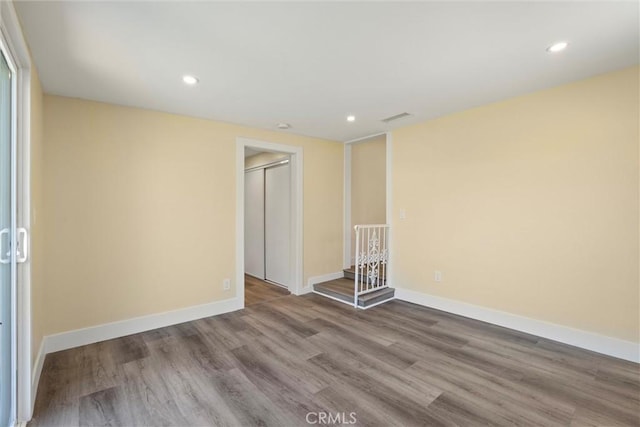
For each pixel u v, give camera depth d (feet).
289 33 5.96
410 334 9.62
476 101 9.86
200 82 8.09
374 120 11.76
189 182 10.92
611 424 5.60
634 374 7.20
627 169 7.71
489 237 10.36
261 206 17.34
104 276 9.30
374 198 16.62
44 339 8.20
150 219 10.12
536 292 9.34
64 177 8.68
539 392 6.57
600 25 5.76
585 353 8.23
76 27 5.61
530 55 6.90
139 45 6.28
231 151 11.95
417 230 12.54
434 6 5.18
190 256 10.94
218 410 6.03
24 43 5.53
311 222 14.62
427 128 12.03
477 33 6.00
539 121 9.11
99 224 9.22
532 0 5.05
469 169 10.79
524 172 9.46
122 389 6.71
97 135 9.20
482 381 6.99
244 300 13.03
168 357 8.16
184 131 10.82
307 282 14.52
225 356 8.22
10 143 5.75
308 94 9.04
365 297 12.47
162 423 5.69
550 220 9.00
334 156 15.52
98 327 9.16
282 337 9.45
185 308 10.83
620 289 7.88
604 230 8.09
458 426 5.58
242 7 5.16
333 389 6.71
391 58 6.97
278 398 6.40
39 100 7.57
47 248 8.41
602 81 7.99
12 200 5.80
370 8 5.22
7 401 5.54
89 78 7.69
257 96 9.13
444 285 11.71
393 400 6.32
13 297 5.76
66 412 5.97
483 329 9.91
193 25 5.65
